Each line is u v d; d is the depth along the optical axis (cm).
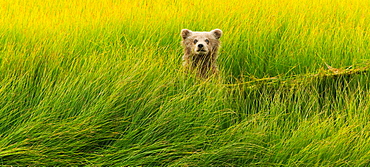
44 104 736
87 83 784
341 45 1173
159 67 888
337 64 1080
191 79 903
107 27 1330
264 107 802
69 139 678
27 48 1064
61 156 640
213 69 1062
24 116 718
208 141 683
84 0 1811
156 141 707
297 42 1205
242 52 1174
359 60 1059
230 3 1723
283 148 673
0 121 695
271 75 1074
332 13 1606
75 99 740
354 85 896
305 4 1762
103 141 713
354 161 643
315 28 1295
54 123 681
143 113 754
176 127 729
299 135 699
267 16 1463
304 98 849
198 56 1078
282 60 1099
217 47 1109
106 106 729
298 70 1063
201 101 797
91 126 680
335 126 757
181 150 682
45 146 650
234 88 875
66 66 933
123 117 723
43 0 1830
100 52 1064
